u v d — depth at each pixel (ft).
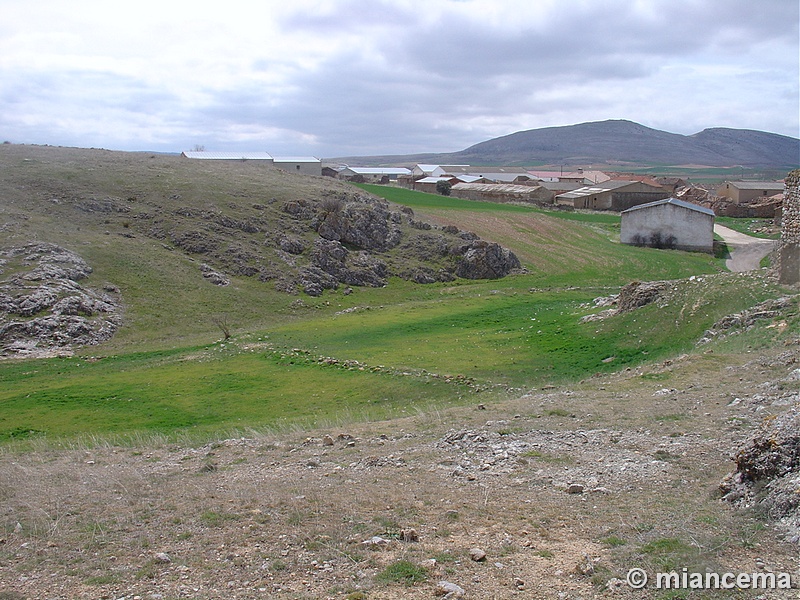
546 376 90.79
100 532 33.27
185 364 109.60
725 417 49.21
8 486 44.01
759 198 358.02
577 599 23.85
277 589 25.54
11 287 140.67
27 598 25.62
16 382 103.35
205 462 50.26
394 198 328.90
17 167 215.51
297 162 358.84
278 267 191.21
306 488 39.42
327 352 114.42
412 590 24.99
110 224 191.52
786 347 69.72
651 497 34.37
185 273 173.88
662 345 94.94
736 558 26.16
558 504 34.37
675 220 258.98
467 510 33.83
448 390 84.07
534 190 364.79
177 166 256.93
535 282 211.00
